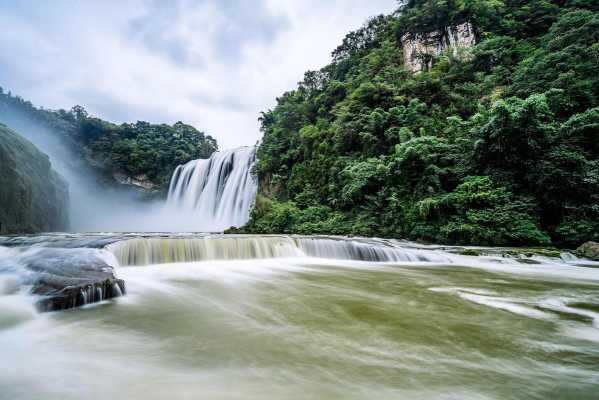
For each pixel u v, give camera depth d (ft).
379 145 84.23
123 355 10.18
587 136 51.52
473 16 111.55
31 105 151.02
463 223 53.11
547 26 102.22
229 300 18.43
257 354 10.44
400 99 89.30
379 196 69.51
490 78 88.28
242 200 123.54
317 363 9.79
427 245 53.26
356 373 9.12
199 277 26.16
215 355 10.32
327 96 125.08
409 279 26.91
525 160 52.49
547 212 51.96
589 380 8.78
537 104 49.62
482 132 55.72
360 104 94.43
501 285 24.25
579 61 64.95
